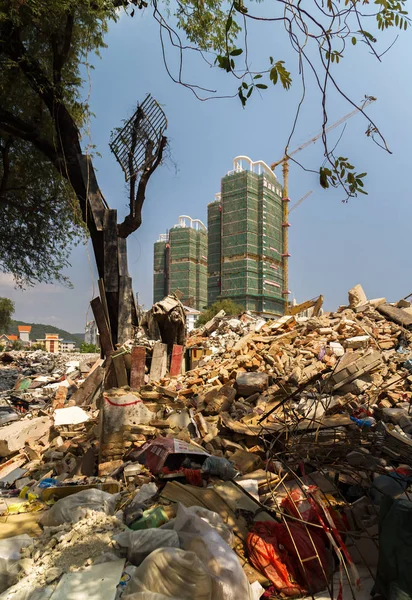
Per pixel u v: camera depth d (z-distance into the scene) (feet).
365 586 11.04
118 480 18.66
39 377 57.16
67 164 41.29
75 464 21.33
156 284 446.19
